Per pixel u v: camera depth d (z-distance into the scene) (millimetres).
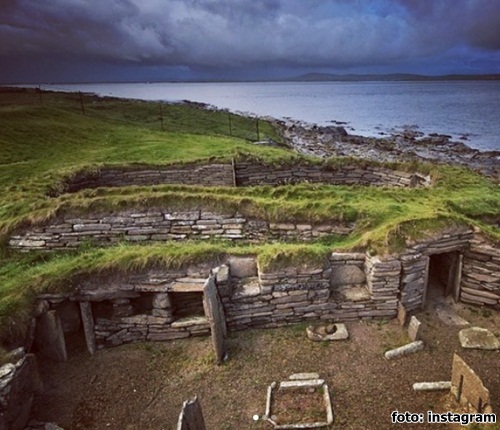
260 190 13062
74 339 8500
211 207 11328
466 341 7938
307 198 12469
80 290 8242
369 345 8047
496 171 28094
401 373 7297
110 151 23125
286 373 7438
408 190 13414
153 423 6633
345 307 8688
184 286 8352
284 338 8367
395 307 8727
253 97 167000
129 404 7016
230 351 8047
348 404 6703
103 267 8414
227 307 8461
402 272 8625
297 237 10969
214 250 8938
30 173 17672
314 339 8219
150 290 8391
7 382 6160
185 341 8414
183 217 11352
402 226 9000
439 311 9062
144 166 16922
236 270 8945
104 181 16641
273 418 6488
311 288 8547
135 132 31391
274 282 8469
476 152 36688
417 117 76312
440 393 6793
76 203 11242
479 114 79125
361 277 9094
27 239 11055
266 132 46844
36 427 6531
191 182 17203
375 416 6441
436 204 11578
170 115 52750
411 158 33750
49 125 28812
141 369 7773
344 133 51781
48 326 7934
